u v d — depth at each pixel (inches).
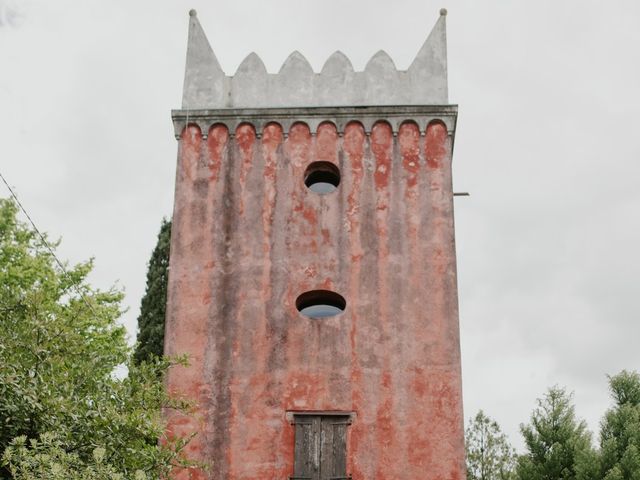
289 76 832.3
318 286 749.9
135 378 632.4
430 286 745.6
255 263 760.3
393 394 711.1
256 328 737.6
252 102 823.1
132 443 589.0
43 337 592.1
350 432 700.7
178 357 647.8
